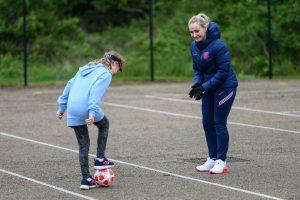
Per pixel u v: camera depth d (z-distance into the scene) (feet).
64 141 89.35
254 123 101.71
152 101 126.93
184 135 92.58
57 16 218.38
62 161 77.00
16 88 149.18
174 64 176.04
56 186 65.36
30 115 111.65
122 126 100.22
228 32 190.49
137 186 64.80
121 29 235.40
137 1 242.99
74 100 62.59
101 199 60.23
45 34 206.69
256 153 79.97
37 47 196.85
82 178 66.18
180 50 197.26
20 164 75.66
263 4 193.36
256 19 189.06
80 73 63.52
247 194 61.11
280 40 183.01
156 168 72.69
